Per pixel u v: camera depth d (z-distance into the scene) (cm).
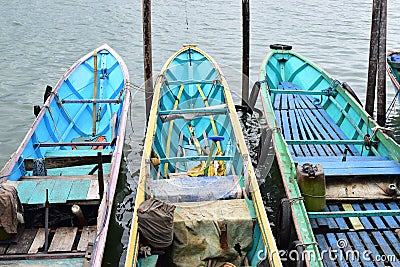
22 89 1452
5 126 1205
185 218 592
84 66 1217
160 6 2883
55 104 1038
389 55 1341
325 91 1114
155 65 1739
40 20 2406
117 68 1206
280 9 2806
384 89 1054
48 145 882
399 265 644
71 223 741
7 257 652
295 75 1290
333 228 722
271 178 884
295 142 884
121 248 792
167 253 596
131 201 882
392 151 837
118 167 816
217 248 591
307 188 721
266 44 2050
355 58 1847
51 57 1800
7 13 2530
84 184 767
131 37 2139
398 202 773
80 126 1077
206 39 2128
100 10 2691
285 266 663
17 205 683
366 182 809
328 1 3058
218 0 3119
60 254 658
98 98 1143
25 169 801
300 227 657
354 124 988
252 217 603
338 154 930
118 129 955
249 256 611
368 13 2695
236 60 1822
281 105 1165
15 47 1914
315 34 2223
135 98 1276
